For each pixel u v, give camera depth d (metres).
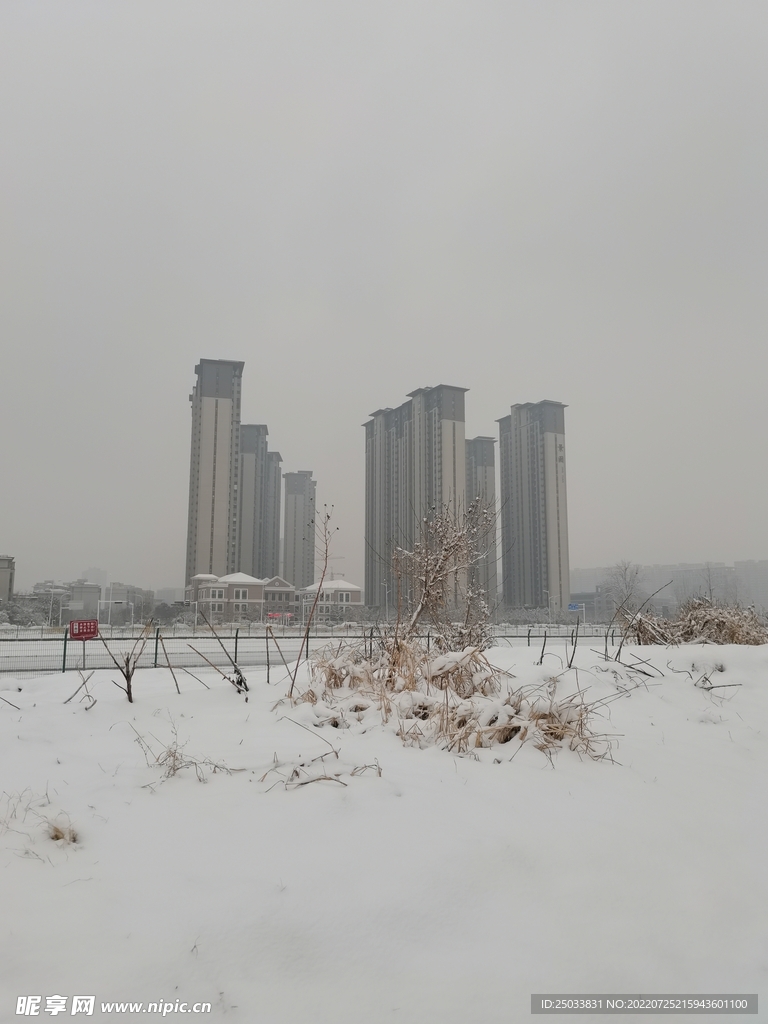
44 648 24.89
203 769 4.64
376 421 123.44
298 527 183.88
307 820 3.84
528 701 6.12
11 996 2.48
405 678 6.74
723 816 4.50
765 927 3.35
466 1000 2.70
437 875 3.36
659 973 2.96
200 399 112.19
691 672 8.48
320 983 2.72
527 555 118.81
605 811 4.32
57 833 3.60
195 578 100.50
